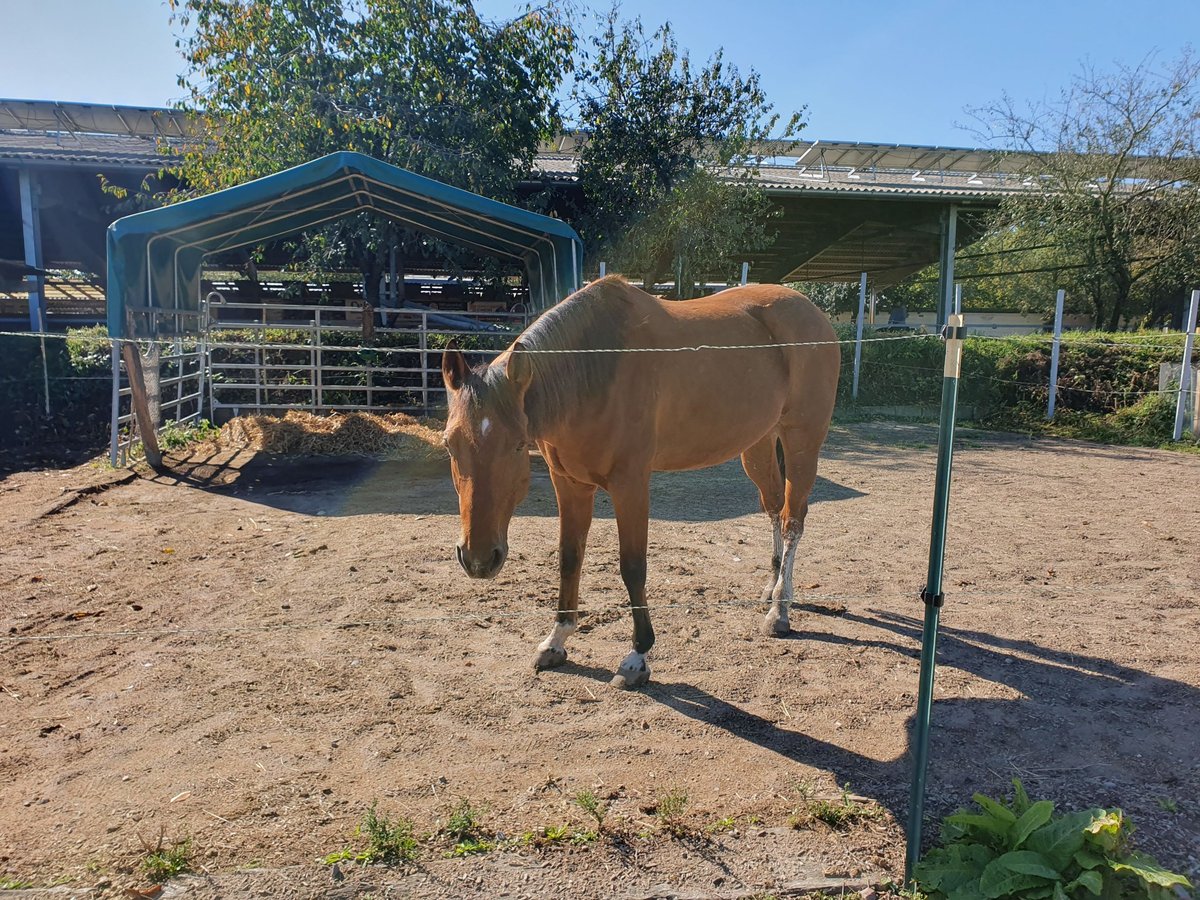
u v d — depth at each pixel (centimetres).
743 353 375
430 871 217
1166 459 985
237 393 1156
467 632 394
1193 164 1605
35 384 1019
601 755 281
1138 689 339
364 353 1189
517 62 1332
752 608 437
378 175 831
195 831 233
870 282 2634
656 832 235
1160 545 572
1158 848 230
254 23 1190
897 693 334
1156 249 1719
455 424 274
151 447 816
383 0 1216
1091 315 2086
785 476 436
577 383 312
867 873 221
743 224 1501
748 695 331
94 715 305
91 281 2202
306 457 900
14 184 1512
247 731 294
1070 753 286
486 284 1727
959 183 2262
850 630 408
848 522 645
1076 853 211
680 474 862
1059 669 359
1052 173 1722
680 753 283
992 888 204
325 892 209
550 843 229
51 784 258
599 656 368
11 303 1970
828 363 426
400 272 1653
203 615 410
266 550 534
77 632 384
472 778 265
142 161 1366
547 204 1476
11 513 615
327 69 1219
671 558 529
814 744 291
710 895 210
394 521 620
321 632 389
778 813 246
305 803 248
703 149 1472
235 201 821
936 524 217
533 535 581
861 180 2216
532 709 316
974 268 2333
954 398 216
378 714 308
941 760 280
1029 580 490
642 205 1428
